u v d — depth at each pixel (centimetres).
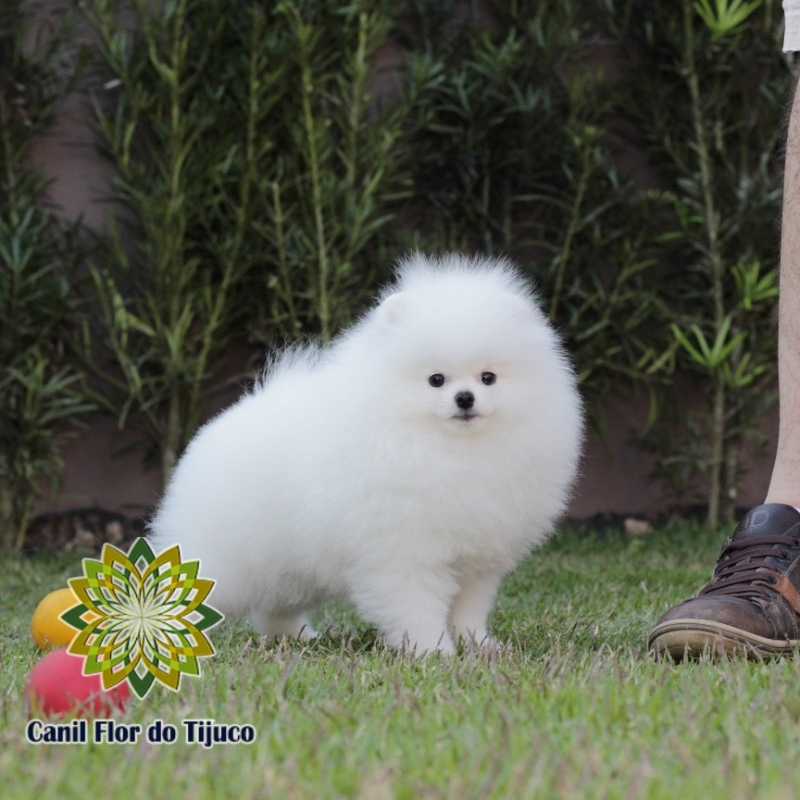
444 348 335
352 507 339
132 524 673
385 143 632
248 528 372
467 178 666
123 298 657
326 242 642
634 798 174
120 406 660
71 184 661
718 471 706
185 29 637
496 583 376
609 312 666
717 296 684
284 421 372
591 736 212
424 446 336
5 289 618
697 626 310
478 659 296
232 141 639
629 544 656
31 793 183
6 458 644
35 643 364
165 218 618
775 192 668
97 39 654
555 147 670
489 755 199
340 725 226
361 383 343
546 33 673
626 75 695
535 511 356
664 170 700
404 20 673
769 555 329
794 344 345
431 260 490
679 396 723
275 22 650
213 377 679
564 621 413
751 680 264
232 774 196
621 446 719
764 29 680
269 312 660
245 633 415
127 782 191
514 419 345
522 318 352
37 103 636
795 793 176
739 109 686
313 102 639
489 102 661
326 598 396
